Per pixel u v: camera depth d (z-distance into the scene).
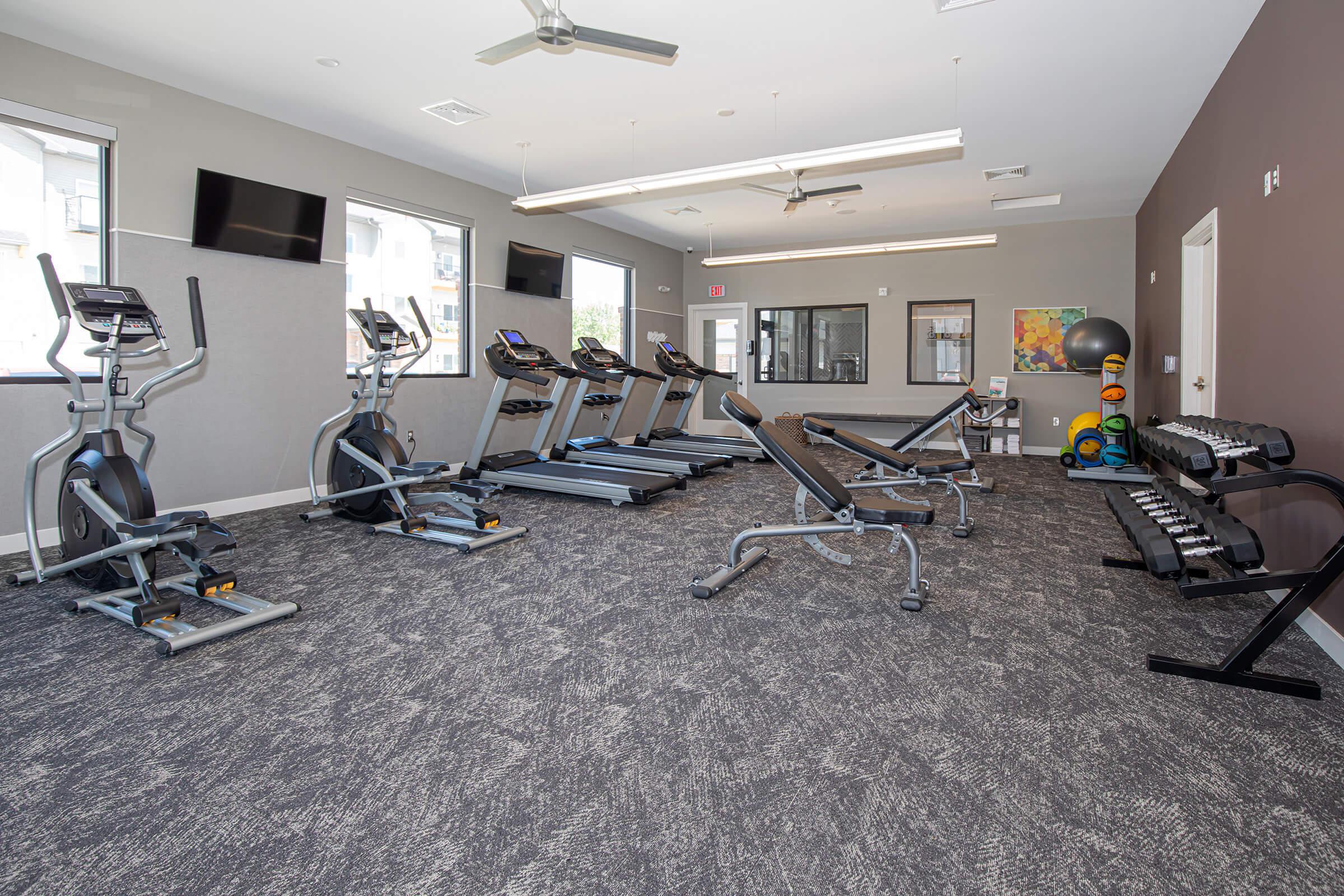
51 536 3.87
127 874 1.40
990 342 8.50
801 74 4.09
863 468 7.19
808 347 9.55
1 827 1.55
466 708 2.09
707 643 2.57
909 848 1.47
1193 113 4.70
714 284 10.01
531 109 4.63
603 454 6.43
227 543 2.79
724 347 10.07
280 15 3.42
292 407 5.00
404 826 1.55
